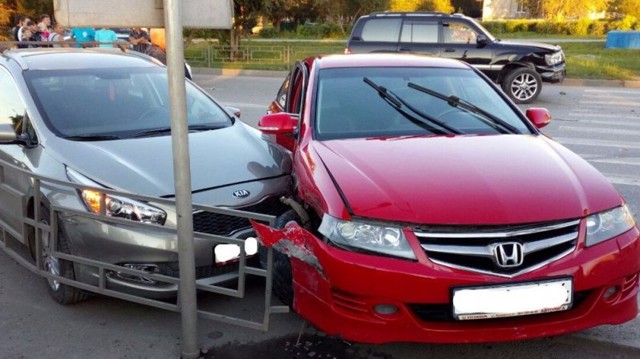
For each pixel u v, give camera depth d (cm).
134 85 541
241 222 409
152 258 380
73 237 391
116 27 308
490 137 425
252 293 437
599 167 789
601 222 330
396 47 1479
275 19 2659
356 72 500
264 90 1597
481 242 312
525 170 358
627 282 336
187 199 329
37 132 464
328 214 334
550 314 321
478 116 461
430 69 511
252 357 358
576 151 884
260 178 437
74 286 396
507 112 474
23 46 711
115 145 449
